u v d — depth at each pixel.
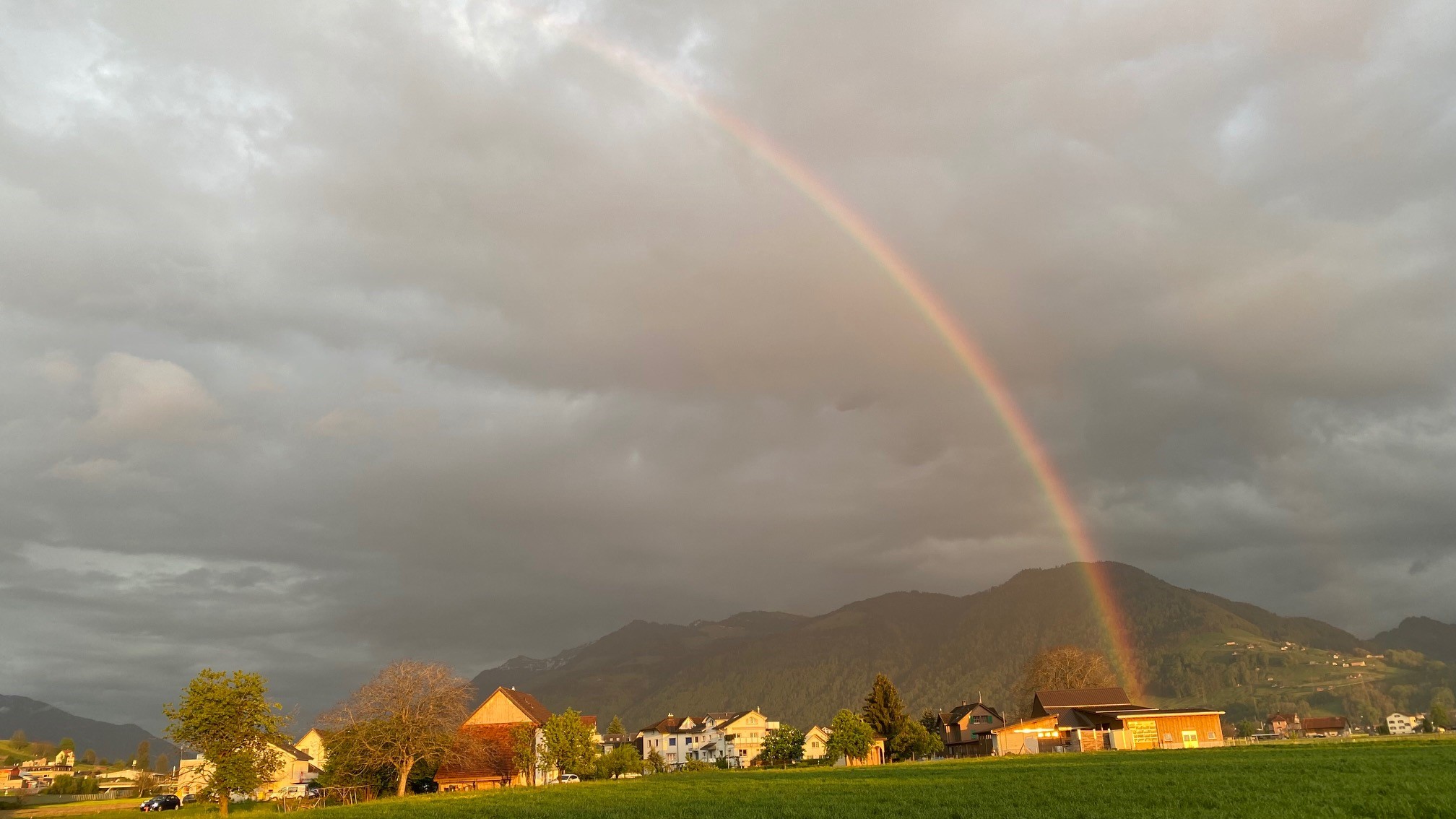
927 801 48.31
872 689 155.00
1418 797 39.22
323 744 92.88
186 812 81.88
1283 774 53.38
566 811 52.94
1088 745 125.56
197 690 72.62
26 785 185.00
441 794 90.62
